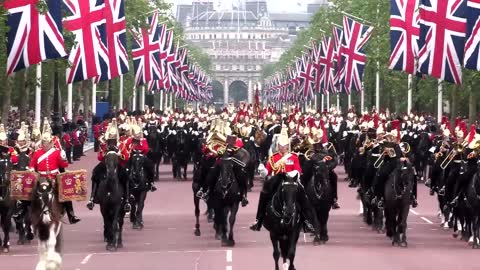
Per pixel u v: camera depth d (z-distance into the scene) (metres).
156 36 133.62
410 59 97.69
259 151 95.25
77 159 119.75
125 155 53.31
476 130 60.31
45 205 41.47
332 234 59.12
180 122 100.00
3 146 51.91
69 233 59.91
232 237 53.94
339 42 148.25
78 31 86.00
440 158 62.41
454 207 56.78
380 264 47.25
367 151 64.06
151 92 178.25
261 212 42.91
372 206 60.34
